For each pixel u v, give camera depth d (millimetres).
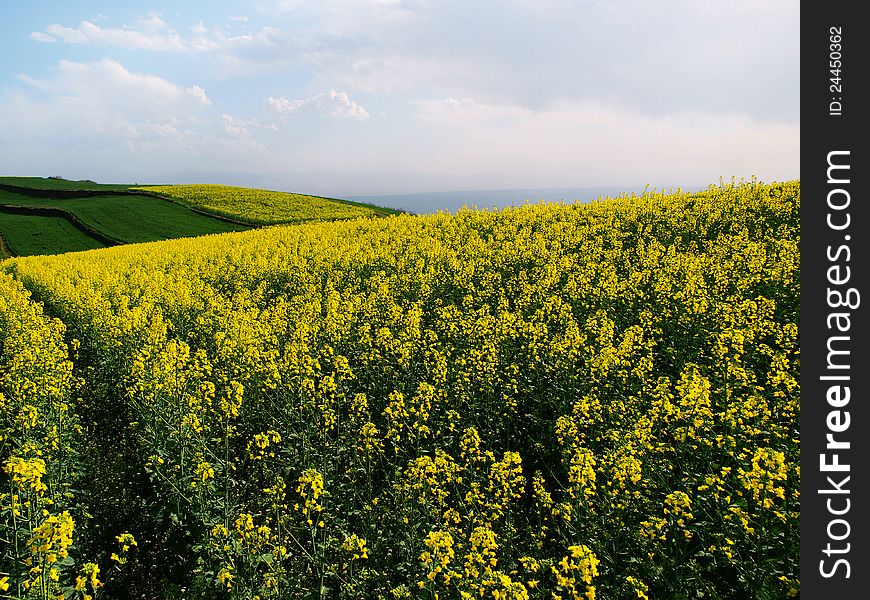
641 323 13609
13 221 64750
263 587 6465
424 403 9578
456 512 6996
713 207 24734
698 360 11906
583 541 6535
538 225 27859
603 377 10461
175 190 85875
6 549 6586
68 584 6988
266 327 14562
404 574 6816
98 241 57094
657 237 22766
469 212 34344
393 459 9055
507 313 13664
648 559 6254
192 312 18719
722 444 7578
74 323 20375
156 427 9852
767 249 18500
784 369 10305
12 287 24375
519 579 6426
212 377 12203
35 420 9617
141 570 7570
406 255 24125
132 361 13180
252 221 63094
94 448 10477
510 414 9867
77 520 8422
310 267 24578
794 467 6785
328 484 8305
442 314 14789
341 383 11469
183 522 7988
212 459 9219
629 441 7598
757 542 6094
